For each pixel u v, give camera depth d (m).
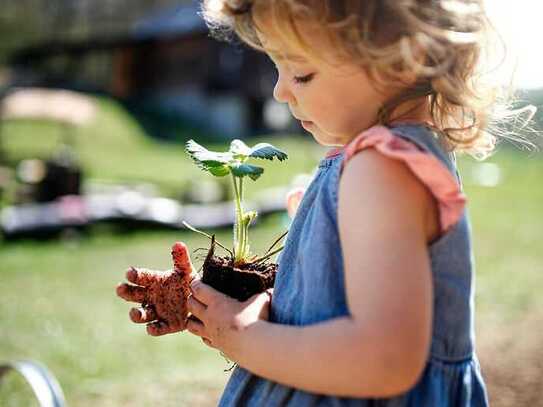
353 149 1.26
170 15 37.19
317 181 1.41
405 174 1.21
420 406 1.30
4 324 7.02
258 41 1.40
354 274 1.19
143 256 11.00
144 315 1.50
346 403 1.30
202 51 33.84
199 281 1.47
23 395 4.49
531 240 12.55
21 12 43.69
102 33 45.12
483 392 1.40
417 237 1.20
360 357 1.14
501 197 18.67
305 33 1.25
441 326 1.32
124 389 5.08
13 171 17.48
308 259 1.33
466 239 1.35
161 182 18.75
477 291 8.30
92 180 18.34
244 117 33.31
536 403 4.45
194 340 6.53
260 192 16.78
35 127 24.22
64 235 12.12
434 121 1.40
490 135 1.47
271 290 1.47
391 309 1.14
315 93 1.33
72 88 34.56
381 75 1.26
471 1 1.34
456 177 1.41
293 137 32.72
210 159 1.54
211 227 13.17
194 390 5.02
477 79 1.38
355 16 1.23
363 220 1.20
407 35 1.24
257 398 1.41
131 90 35.75
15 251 11.09
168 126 30.69
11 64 41.19
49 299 8.15
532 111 1.53
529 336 6.07
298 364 1.21
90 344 6.34
